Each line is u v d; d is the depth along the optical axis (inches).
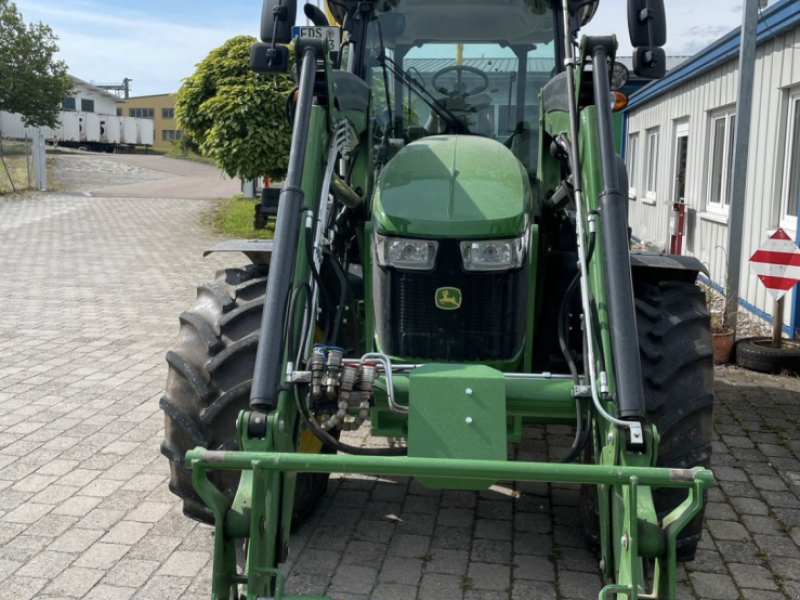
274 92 555.5
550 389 112.7
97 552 140.3
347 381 107.0
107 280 411.2
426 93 166.7
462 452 104.7
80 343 283.4
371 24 166.9
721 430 206.7
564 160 141.9
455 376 110.2
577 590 130.9
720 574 137.3
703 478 90.7
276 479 101.9
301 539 146.9
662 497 122.9
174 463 128.9
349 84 140.1
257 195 909.8
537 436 201.2
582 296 112.4
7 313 330.3
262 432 101.3
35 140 934.4
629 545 92.4
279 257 110.1
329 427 106.1
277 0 134.2
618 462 101.0
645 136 585.6
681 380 127.7
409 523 153.9
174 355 133.2
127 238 582.2
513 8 164.2
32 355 266.5
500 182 129.6
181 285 400.8
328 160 126.3
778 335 262.1
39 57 1845.5
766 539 149.6
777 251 256.8
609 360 106.8
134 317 326.6
